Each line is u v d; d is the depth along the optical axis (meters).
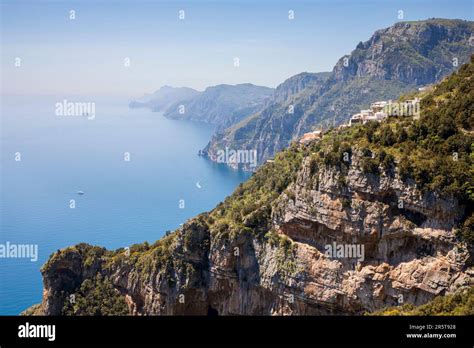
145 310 126.44
